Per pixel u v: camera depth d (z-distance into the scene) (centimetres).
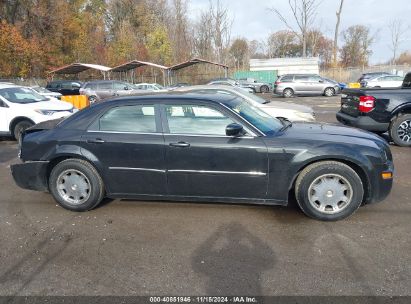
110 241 361
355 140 394
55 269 312
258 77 3809
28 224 406
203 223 396
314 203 391
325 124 474
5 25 3070
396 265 303
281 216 408
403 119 732
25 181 450
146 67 4331
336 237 355
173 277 295
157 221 405
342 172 378
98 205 455
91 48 4038
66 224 404
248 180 394
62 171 433
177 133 405
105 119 428
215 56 4934
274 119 467
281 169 386
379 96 727
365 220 392
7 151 826
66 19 3578
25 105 912
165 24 5044
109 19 4897
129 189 426
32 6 3294
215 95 444
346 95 824
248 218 405
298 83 2494
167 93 448
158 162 408
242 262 315
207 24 4928
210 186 404
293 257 320
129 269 309
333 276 290
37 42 3281
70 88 2452
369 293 267
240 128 383
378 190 388
